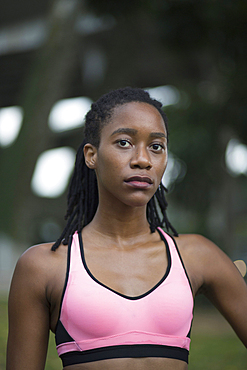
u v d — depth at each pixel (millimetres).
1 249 9883
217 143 8500
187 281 1507
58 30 9570
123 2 7137
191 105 8641
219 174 8961
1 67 12711
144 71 11062
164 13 6945
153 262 1539
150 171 1466
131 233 1591
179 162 8883
